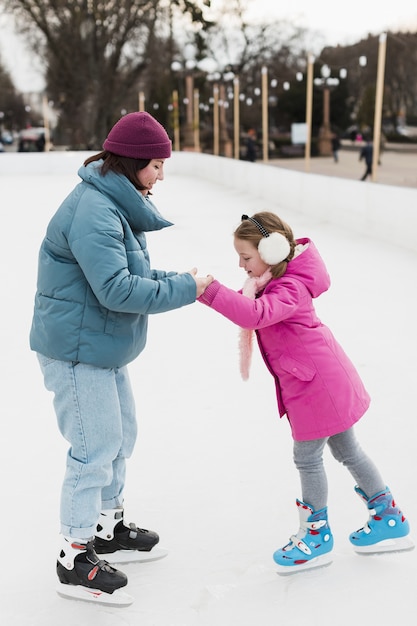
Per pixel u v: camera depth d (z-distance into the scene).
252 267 2.28
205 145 42.56
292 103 46.00
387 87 44.06
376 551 2.40
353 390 2.27
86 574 2.19
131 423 2.39
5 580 2.36
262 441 3.36
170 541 2.55
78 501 2.17
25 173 23.77
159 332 5.32
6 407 3.90
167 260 8.38
